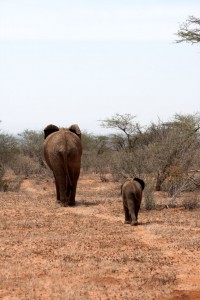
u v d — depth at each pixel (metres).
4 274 10.77
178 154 25.58
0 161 47.28
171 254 12.52
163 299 9.23
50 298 9.23
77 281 10.31
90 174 43.25
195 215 18.44
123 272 10.97
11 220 17.45
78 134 22.55
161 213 19.05
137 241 13.95
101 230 15.54
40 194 26.62
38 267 11.35
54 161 21.52
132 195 16.34
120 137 44.16
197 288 9.88
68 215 18.61
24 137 51.59
